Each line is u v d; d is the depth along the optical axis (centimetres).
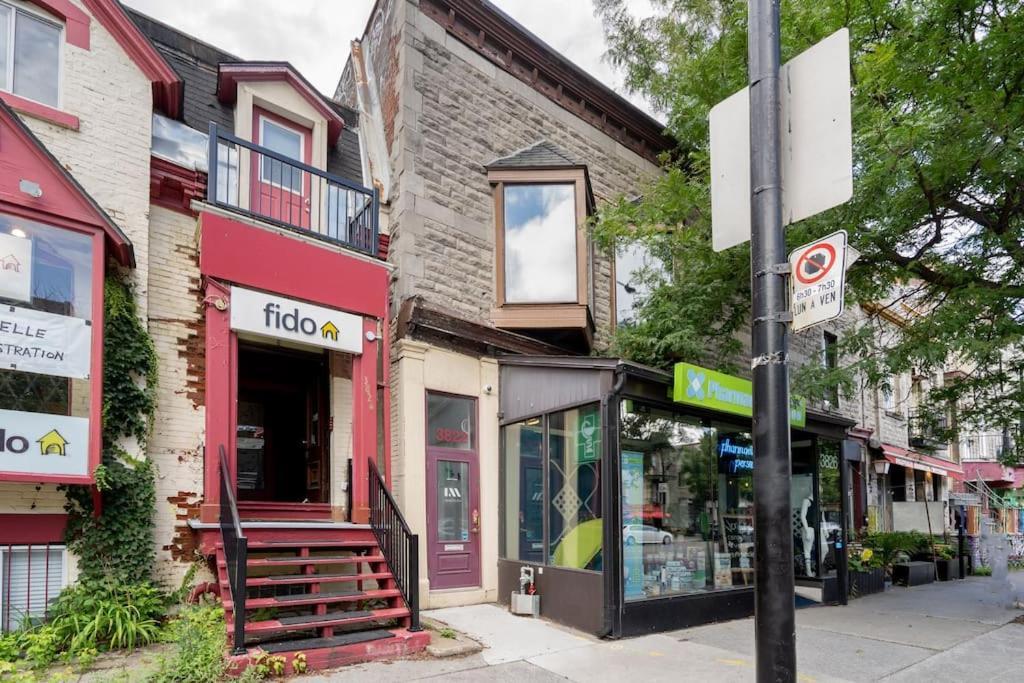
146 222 701
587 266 1048
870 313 1047
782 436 277
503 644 677
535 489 877
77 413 612
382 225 942
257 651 553
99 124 686
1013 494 2423
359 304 835
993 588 1193
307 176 896
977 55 737
